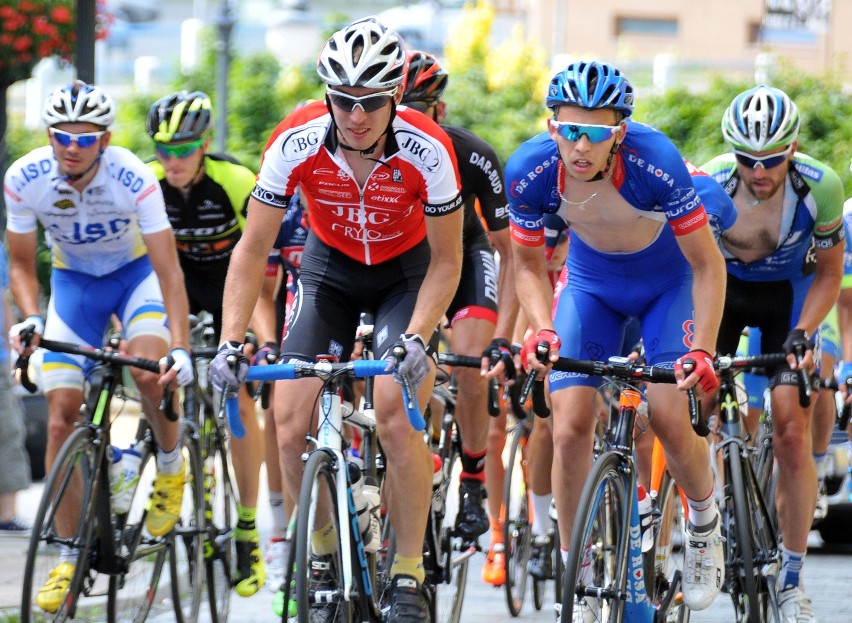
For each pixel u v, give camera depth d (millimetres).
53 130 15781
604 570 13289
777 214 16906
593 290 15141
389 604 13500
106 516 14992
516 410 15383
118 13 102875
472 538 17531
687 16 92188
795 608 16078
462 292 17453
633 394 14109
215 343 19344
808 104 49375
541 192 14039
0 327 23141
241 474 18406
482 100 53656
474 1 89750
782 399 16234
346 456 13258
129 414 33312
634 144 13547
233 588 18531
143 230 16312
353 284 14133
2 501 23281
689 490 14445
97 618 16406
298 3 78500
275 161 13117
